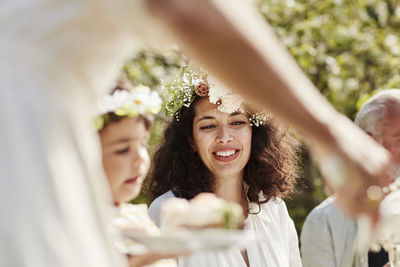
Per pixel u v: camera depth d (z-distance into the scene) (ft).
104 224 3.75
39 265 3.28
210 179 9.64
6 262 3.26
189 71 9.35
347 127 3.49
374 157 3.49
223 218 4.54
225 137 9.16
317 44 21.89
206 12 3.05
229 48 3.08
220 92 8.79
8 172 3.30
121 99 5.72
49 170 3.34
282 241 9.77
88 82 3.63
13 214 3.27
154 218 9.30
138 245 5.61
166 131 10.07
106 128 5.69
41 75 3.44
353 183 3.50
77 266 3.39
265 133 9.72
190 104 9.45
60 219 3.35
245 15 3.15
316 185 19.53
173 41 3.27
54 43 3.46
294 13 22.62
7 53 3.43
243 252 9.26
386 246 6.87
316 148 3.53
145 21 3.26
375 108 8.98
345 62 21.44
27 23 3.44
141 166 5.94
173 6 3.06
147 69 20.85
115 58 3.69
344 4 22.88
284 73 3.19
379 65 22.06
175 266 6.62
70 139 3.50
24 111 3.36
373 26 22.99
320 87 21.59
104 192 3.82
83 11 3.43
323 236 10.52
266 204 9.93
